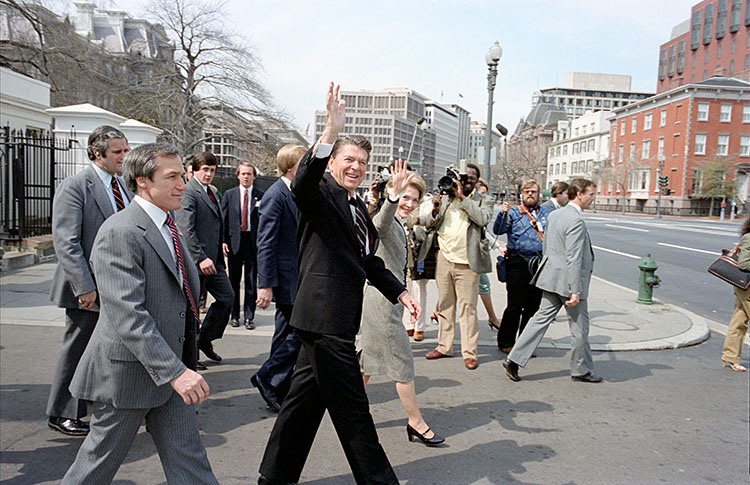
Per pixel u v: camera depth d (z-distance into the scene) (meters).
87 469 2.33
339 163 2.87
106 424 2.34
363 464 2.71
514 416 4.23
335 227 2.72
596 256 16.61
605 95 140.00
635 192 60.25
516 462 3.46
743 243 5.50
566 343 6.40
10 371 4.87
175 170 2.42
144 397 2.32
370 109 133.50
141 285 2.28
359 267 2.77
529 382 5.05
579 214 4.89
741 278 5.38
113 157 3.58
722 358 5.74
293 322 2.76
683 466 3.46
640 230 28.41
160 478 3.13
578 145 80.31
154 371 2.21
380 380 5.02
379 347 3.65
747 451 3.71
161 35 28.67
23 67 20.95
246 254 6.77
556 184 6.77
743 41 62.25
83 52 23.11
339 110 2.63
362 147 2.88
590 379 5.09
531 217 5.84
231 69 26.36
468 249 5.23
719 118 51.31
